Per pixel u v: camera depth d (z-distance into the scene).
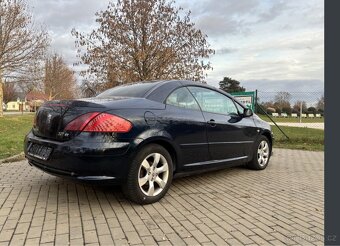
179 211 3.86
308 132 14.98
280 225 3.49
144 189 4.09
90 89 15.03
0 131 14.99
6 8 19.05
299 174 6.01
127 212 3.79
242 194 4.62
